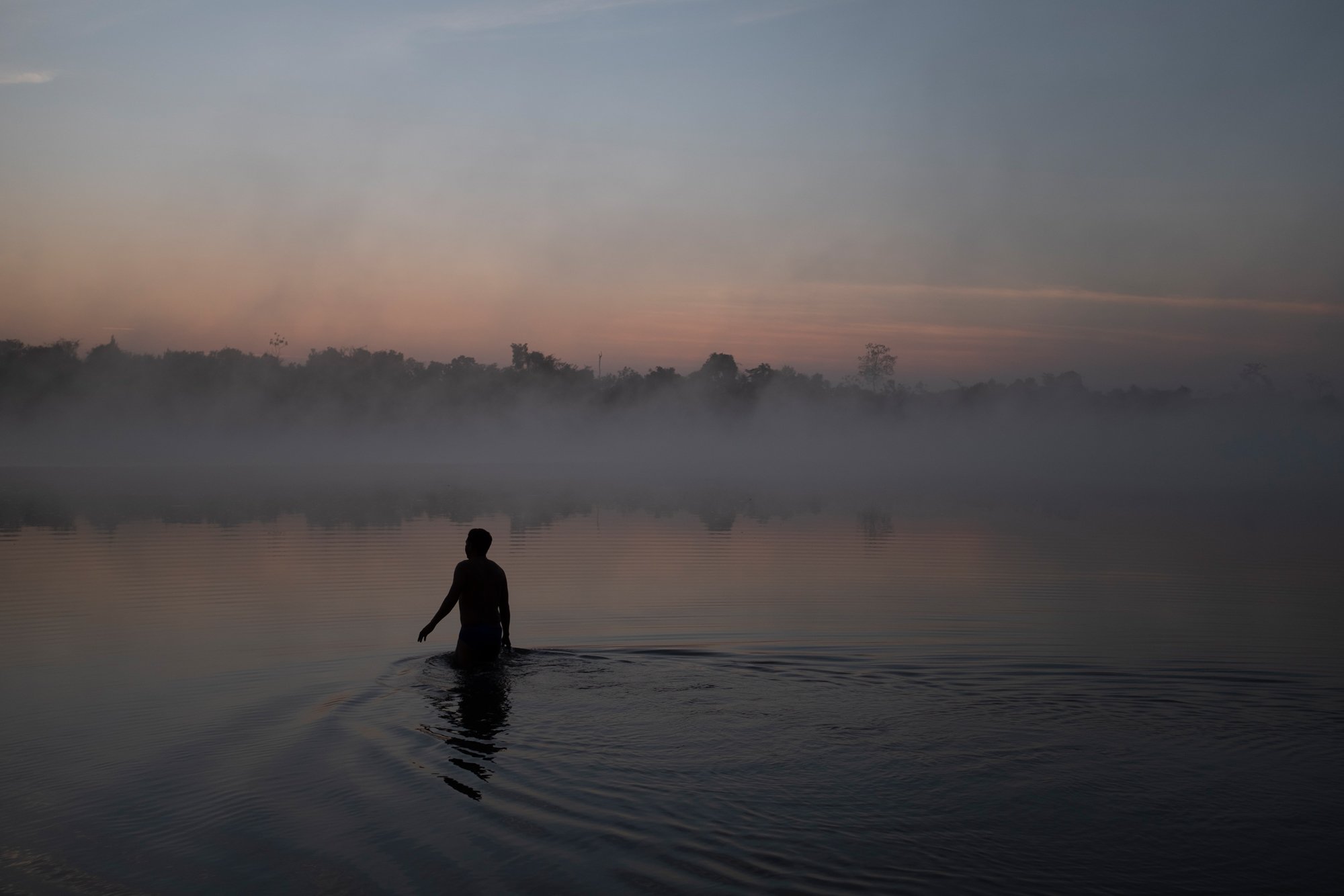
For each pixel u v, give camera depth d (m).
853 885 5.04
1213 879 5.10
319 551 19.77
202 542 21.20
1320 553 20.45
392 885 5.09
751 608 13.26
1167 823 5.79
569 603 13.61
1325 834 5.64
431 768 6.72
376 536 22.73
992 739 7.34
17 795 6.33
